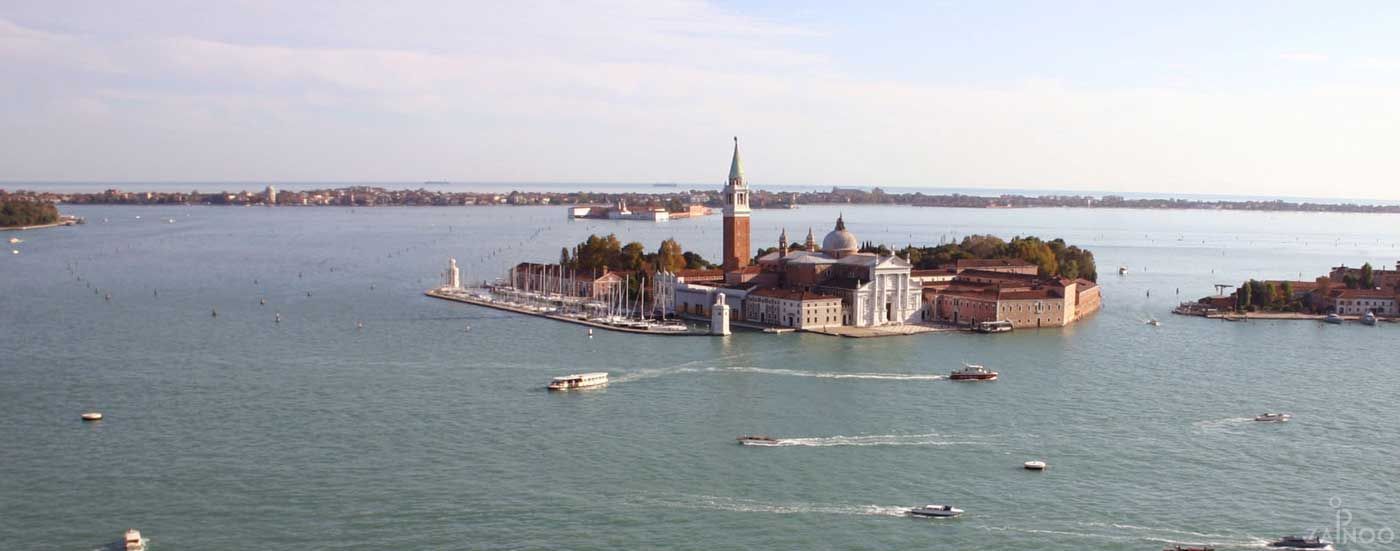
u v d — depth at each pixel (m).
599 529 164.88
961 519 169.50
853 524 167.38
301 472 190.75
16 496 178.50
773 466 194.88
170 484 184.38
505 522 167.50
